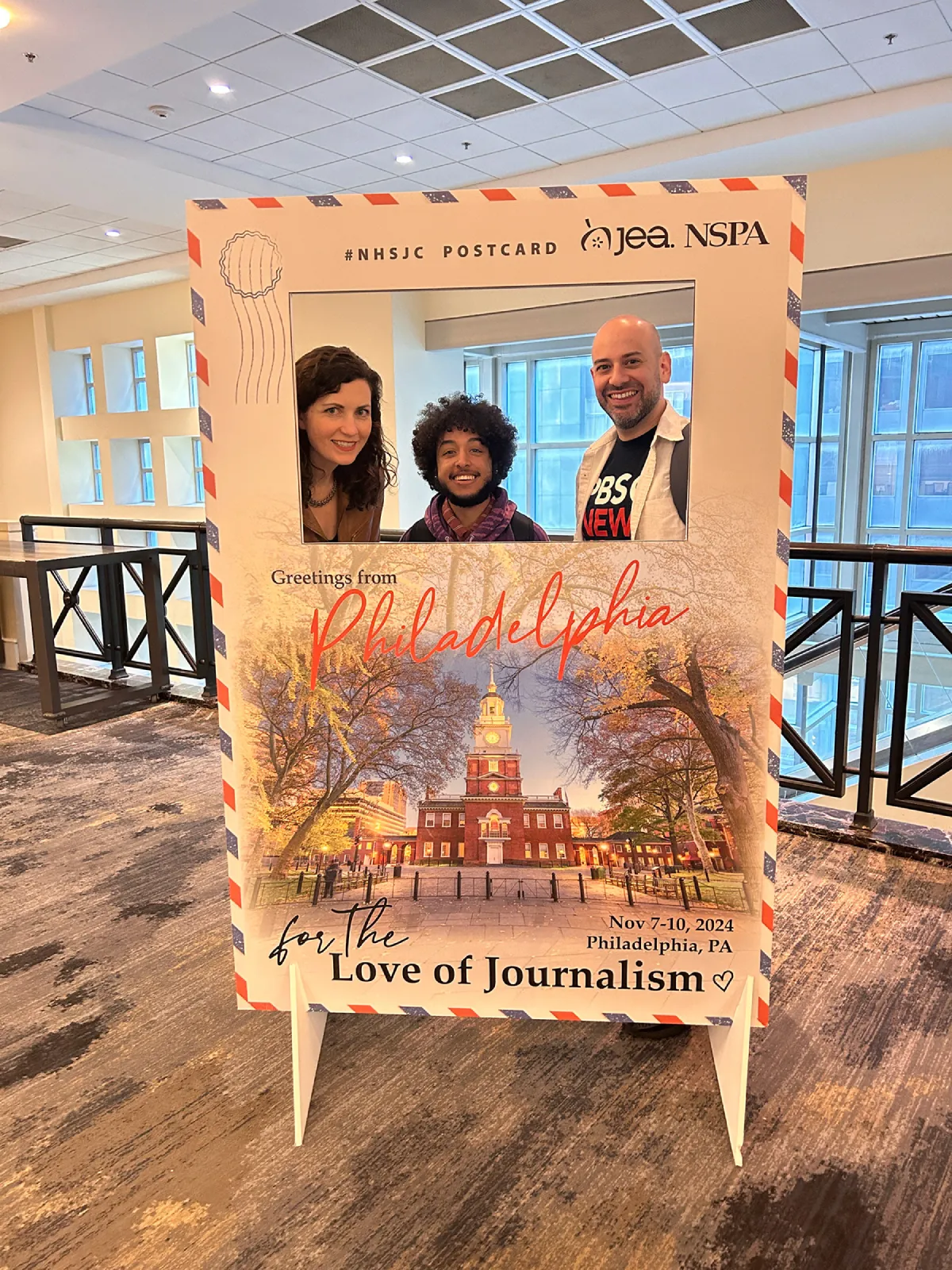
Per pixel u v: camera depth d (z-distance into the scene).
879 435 8.78
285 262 1.38
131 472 11.94
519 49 4.88
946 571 8.51
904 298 6.26
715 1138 1.61
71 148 6.02
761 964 1.60
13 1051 1.89
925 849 2.68
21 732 4.21
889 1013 1.96
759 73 5.16
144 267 9.79
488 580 1.49
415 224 1.35
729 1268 1.34
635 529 1.46
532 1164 1.55
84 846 2.93
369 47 4.83
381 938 1.65
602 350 1.40
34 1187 1.51
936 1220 1.42
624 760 1.54
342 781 1.59
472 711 1.55
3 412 12.84
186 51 4.87
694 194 1.32
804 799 6.25
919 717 7.15
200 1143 1.62
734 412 1.39
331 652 1.53
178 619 10.38
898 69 5.10
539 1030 1.95
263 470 1.47
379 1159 1.57
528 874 1.61
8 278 10.73
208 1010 2.03
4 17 4.14
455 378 7.14
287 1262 1.36
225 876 2.71
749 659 1.49
